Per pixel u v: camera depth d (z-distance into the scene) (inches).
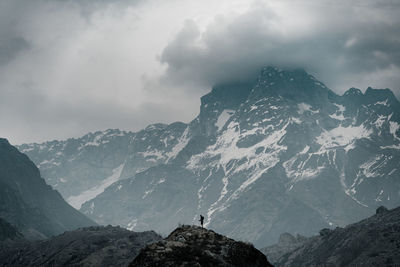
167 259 2869.1
